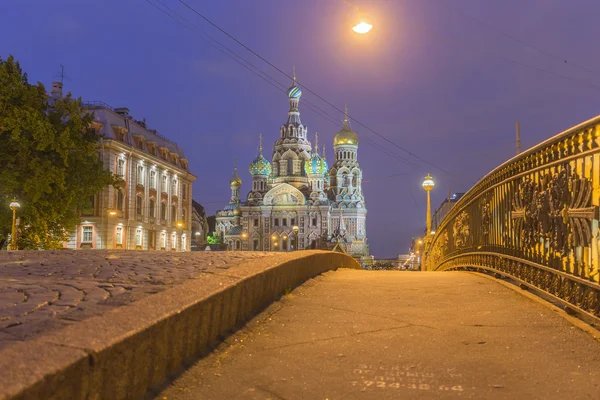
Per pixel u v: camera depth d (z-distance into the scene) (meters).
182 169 75.12
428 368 4.48
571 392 3.92
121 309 4.05
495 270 10.53
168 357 3.98
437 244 22.81
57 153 34.91
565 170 6.54
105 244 55.34
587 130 5.79
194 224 133.88
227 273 6.34
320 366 4.52
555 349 5.03
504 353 4.92
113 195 56.69
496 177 10.73
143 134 64.88
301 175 147.00
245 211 141.12
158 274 7.20
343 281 10.24
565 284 6.50
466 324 6.09
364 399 3.79
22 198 34.38
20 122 30.97
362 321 6.23
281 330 5.76
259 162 149.62
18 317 4.19
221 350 4.80
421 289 8.87
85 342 3.14
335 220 144.38
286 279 8.15
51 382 2.62
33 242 35.94
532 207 7.94
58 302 4.96
